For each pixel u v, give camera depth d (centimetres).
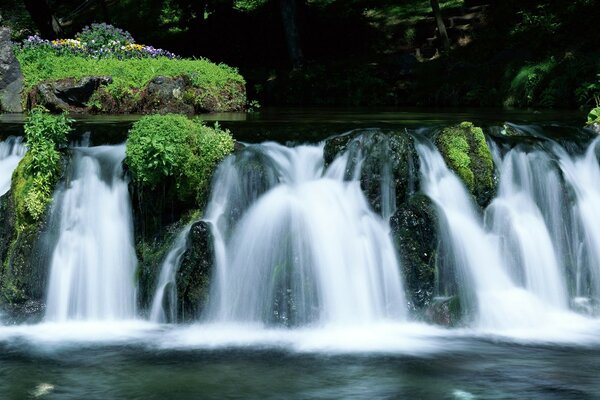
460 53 2812
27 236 1123
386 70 2850
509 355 934
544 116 1709
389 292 1078
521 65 2433
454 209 1148
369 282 1078
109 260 1127
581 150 1259
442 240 1104
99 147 1192
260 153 1156
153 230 1141
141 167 1117
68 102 1869
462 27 3038
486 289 1108
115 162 1169
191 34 3606
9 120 1546
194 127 1161
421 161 1166
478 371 880
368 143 1136
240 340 999
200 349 963
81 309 1108
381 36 3259
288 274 1059
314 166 1169
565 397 804
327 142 1162
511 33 2761
